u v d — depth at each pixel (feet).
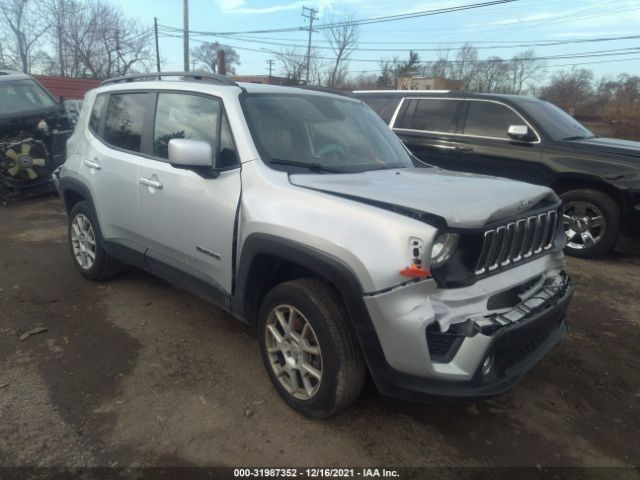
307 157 10.89
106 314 13.70
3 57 126.72
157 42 130.52
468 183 9.98
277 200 9.42
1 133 28.37
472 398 8.07
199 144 10.04
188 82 12.33
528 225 9.21
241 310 10.44
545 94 158.81
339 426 9.45
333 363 8.71
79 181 14.88
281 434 9.17
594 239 20.07
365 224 8.18
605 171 19.27
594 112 124.26
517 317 8.65
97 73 140.05
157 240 12.37
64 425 9.18
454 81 143.23
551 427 9.81
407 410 10.00
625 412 10.41
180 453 8.63
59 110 31.60
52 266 17.35
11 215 25.16
